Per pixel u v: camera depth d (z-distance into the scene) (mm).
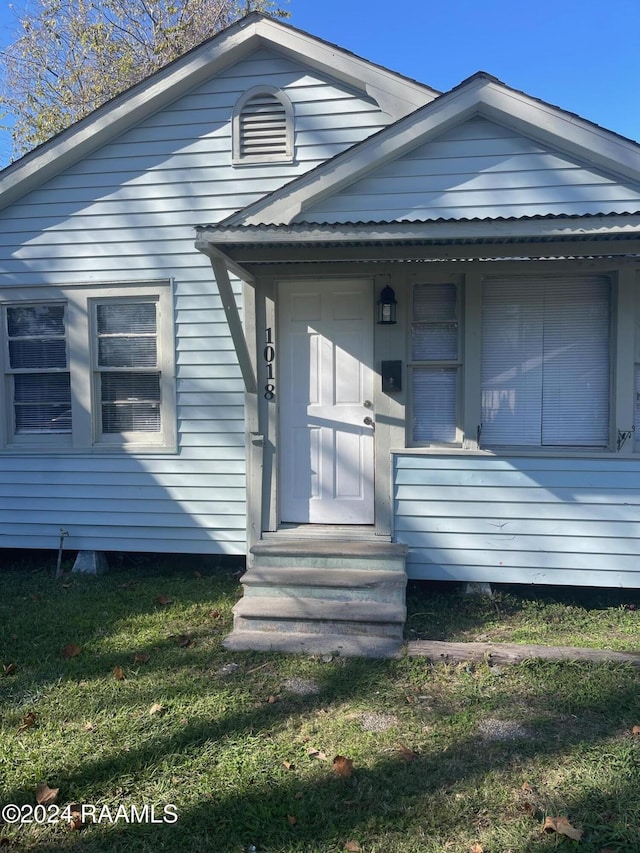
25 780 2822
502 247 4309
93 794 2740
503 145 4605
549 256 4336
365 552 4859
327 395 5406
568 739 3109
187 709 3430
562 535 5016
